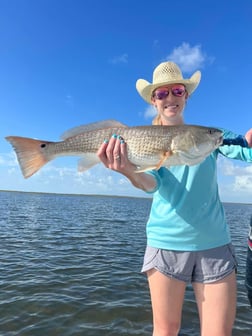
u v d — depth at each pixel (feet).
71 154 2.98
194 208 2.91
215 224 2.93
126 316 5.36
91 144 2.91
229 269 2.88
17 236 14.46
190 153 2.80
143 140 2.77
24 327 4.90
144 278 7.68
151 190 2.99
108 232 16.96
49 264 8.94
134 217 29.37
